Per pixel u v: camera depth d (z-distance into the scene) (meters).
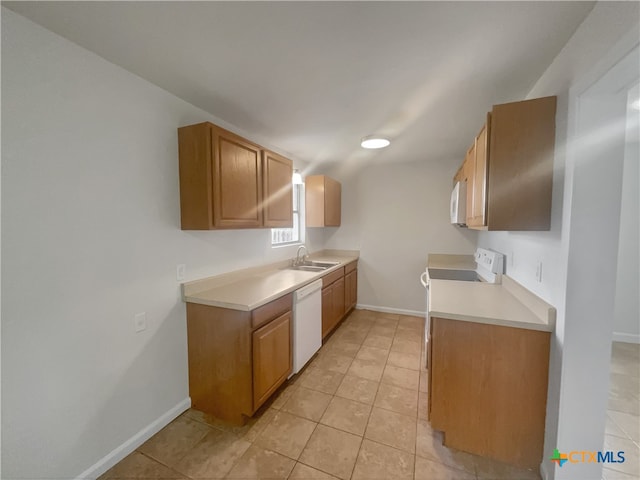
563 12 1.09
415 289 3.91
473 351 1.53
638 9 0.85
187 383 1.97
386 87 1.72
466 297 1.89
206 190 1.79
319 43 1.30
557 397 1.32
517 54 1.37
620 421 1.82
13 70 1.12
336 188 3.98
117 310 1.53
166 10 1.09
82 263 1.37
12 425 1.16
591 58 1.09
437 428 1.62
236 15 1.12
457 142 2.83
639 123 2.19
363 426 1.79
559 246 1.32
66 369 1.32
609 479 1.40
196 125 1.79
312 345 2.58
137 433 1.64
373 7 1.07
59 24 1.18
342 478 1.43
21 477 1.18
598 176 1.19
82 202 1.36
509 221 1.47
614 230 1.19
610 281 1.21
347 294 3.71
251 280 2.46
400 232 3.95
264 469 1.48
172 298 1.85
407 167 3.86
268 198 2.34
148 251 1.69
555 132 1.38
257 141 2.76
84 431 1.39
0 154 1.10
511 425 1.48
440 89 1.73
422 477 1.43
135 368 1.63
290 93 1.80
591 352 1.24
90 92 1.38
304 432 1.74
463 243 3.66
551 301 1.40
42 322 1.23
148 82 1.66
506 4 1.05
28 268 1.18
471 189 2.08
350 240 4.21
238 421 1.82
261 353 1.86
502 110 1.47
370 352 2.81
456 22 1.15
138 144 1.62
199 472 1.46
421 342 3.04
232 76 1.60
